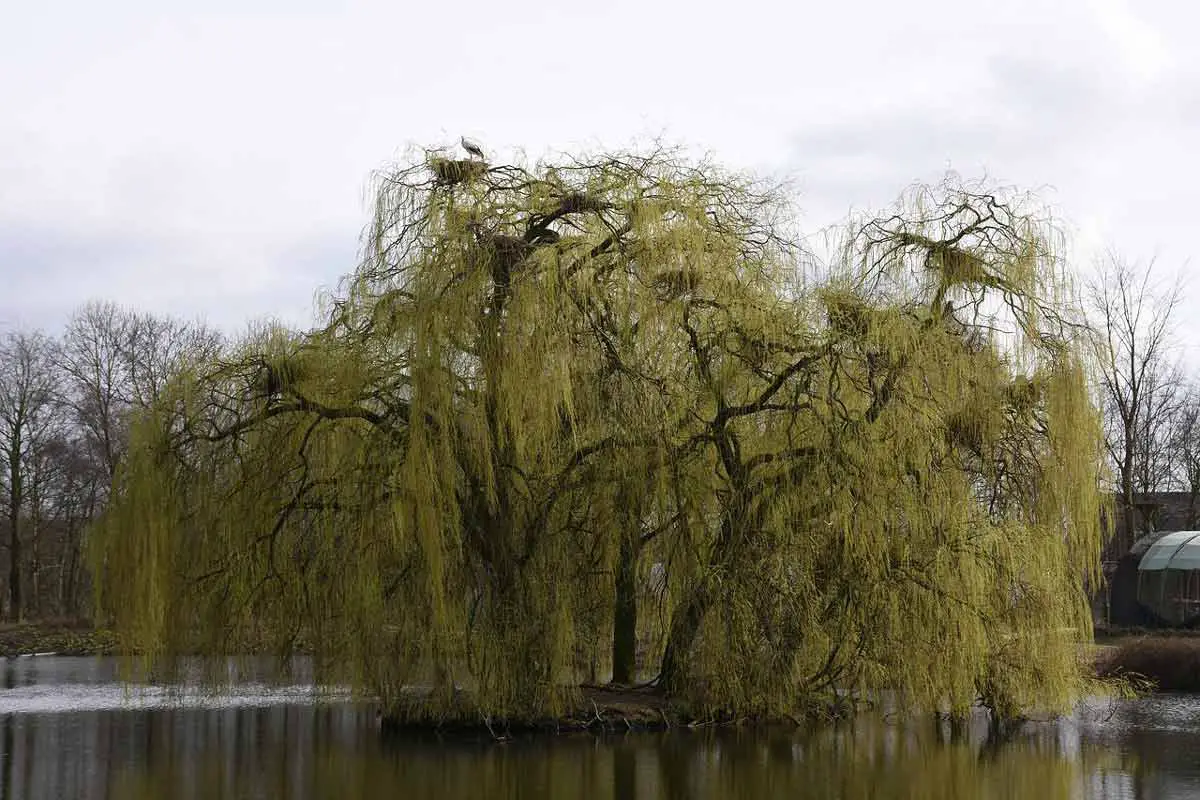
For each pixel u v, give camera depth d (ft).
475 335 71.61
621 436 73.87
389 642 73.36
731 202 78.18
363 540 72.28
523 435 71.05
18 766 64.03
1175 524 212.84
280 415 75.66
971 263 78.18
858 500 74.90
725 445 77.10
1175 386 218.79
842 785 58.95
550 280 70.44
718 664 75.82
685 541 76.13
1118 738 75.61
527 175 75.51
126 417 78.59
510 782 59.16
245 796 55.67
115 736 75.15
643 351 74.18
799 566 76.13
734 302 75.61
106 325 190.29
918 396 75.61
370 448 73.31
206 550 75.46
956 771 63.00
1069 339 78.23
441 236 72.02
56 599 239.30
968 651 74.23
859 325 76.54
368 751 68.33
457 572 72.49
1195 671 104.63
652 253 73.72
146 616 73.41
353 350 74.13
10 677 115.96
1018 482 78.64
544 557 73.61
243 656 78.13
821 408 76.13
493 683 72.28
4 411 187.21
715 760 65.62
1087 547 78.33
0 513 198.08
